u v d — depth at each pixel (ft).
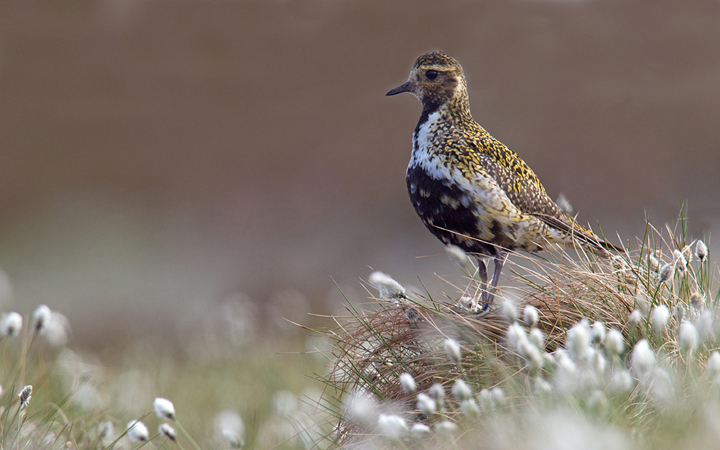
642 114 97.86
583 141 93.71
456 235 21.93
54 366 23.81
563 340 16.84
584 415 13.69
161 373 30.86
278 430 22.86
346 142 99.25
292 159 95.61
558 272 18.74
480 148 21.48
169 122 102.53
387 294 18.45
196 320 46.09
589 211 78.18
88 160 94.89
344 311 28.96
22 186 88.22
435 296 25.22
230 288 62.03
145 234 77.20
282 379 28.40
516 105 103.35
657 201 75.97
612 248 21.29
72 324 52.85
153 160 94.89
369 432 17.34
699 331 14.65
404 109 107.34
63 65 112.06
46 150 96.02
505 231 21.29
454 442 14.74
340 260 69.05
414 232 74.59
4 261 68.74
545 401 14.55
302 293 56.90
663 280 16.74
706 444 12.82
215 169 94.73
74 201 85.05
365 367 18.34
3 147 96.99
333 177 90.22
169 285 63.36
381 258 68.74
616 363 15.16
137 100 107.86
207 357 33.14
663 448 12.92
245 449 22.02
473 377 16.87
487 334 17.49
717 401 13.92
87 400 21.72
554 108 100.73
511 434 14.16
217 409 26.55
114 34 117.91
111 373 29.58
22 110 104.88
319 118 104.73
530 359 14.21
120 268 67.26
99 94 106.52
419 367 17.74
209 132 103.04
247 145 98.89
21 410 18.15
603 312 17.16
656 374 14.08
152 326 51.19
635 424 14.05
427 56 22.57
